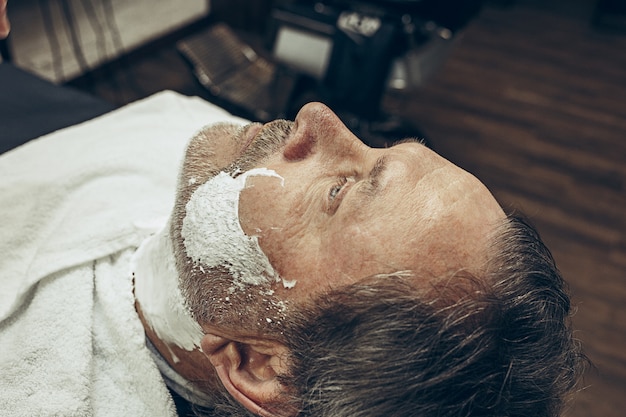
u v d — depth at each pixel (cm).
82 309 67
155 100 102
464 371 46
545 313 51
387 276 48
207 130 66
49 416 61
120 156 85
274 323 52
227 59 160
